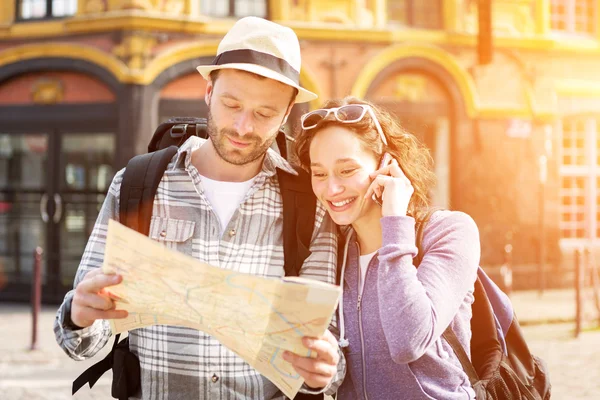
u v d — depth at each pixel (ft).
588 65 42.98
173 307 5.86
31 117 37.01
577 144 43.93
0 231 37.29
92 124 36.17
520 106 41.01
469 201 39.83
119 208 6.81
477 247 7.04
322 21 37.83
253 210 6.94
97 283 5.66
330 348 5.74
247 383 6.72
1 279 37.24
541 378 8.05
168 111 36.06
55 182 36.63
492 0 40.88
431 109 39.75
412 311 6.32
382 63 38.47
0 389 19.95
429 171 7.57
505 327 7.86
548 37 41.52
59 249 36.58
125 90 35.29
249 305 5.57
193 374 6.61
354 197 6.90
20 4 37.73
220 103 6.46
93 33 35.99
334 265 7.14
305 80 37.40
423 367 6.78
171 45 35.94
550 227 41.16
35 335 24.98
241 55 6.34
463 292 6.75
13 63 36.86
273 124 6.56
